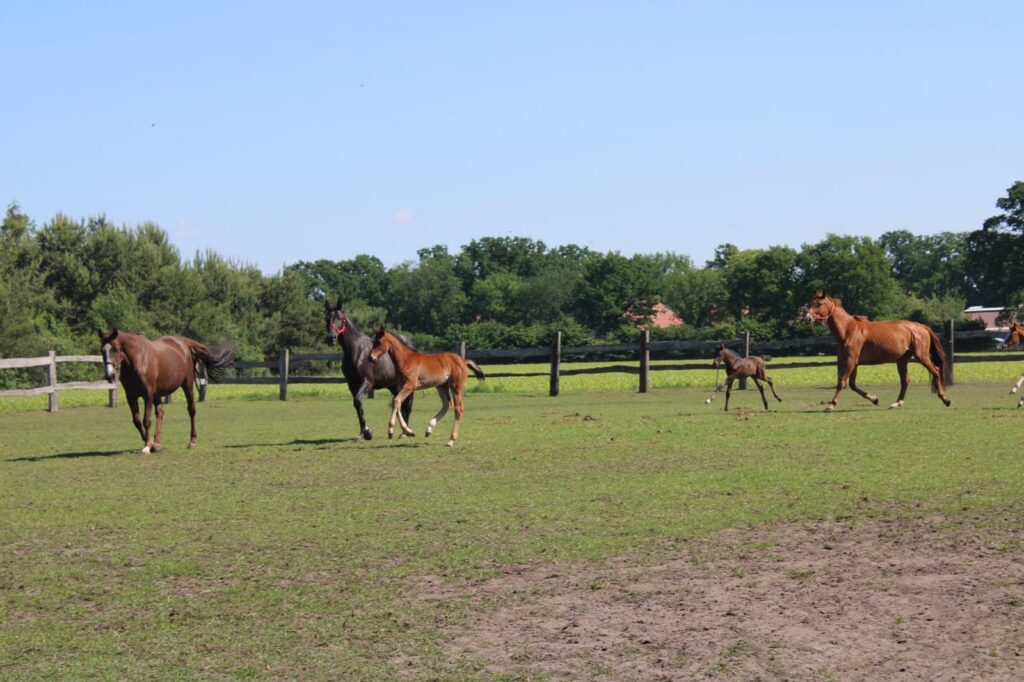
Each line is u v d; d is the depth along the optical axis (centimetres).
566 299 13025
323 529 902
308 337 6481
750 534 837
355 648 578
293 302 6500
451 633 602
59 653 580
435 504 1011
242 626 625
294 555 805
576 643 578
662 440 1480
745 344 2739
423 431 1755
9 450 1630
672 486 1076
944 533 816
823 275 11494
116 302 5084
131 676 540
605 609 642
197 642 596
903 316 11400
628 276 12175
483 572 738
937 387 1898
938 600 641
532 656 557
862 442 1380
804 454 1284
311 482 1179
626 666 538
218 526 928
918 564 726
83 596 701
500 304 13125
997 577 687
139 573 761
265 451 1502
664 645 570
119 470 1330
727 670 527
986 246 8569
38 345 4375
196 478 1238
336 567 764
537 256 17175
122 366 1472
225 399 2998
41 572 770
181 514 993
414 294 13350
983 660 533
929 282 17988
